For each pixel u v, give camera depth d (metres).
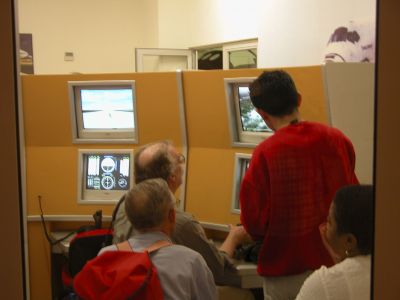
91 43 8.43
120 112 2.96
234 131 2.68
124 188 3.00
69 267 2.69
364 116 2.39
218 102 2.70
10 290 0.99
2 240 0.98
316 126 1.89
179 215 1.97
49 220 3.02
